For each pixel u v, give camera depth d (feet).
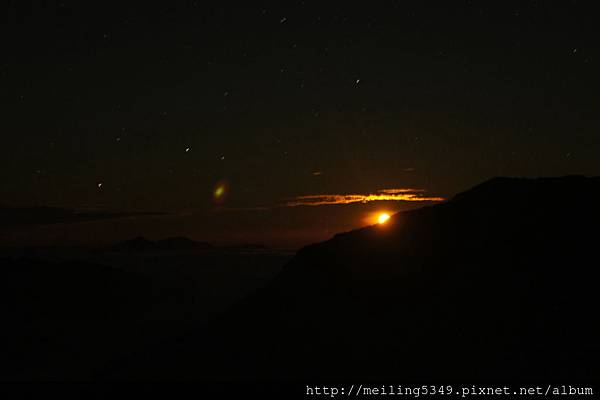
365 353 62.44
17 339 119.24
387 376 58.23
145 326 135.64
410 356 60.49
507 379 54.34
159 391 63.93
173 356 70.95
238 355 67.36
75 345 115.55
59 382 76.74
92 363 98.37
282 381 60.23
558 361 55.26
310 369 61.67
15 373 94.12
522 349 57.57
